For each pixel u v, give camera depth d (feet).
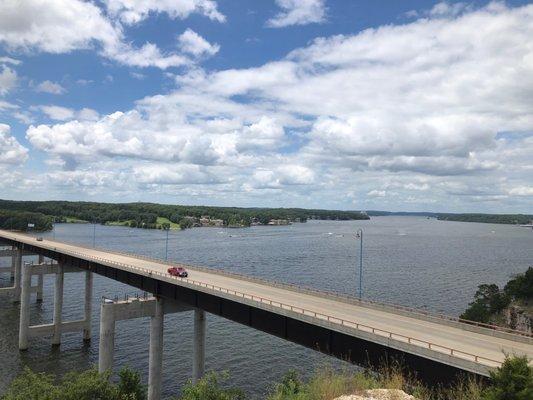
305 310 135.03
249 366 214.90
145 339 256.32
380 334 106.11
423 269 532.73
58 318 255.70
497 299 338.54
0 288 373.20
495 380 61.05
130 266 226.58
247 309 151.53
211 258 577.84
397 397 51.93
